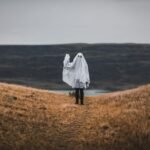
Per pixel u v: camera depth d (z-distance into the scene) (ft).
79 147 72.54
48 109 91.45
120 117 84.38
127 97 101.45
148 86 108.47
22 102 92.79
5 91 101.30
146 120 81.66
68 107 94.68
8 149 69.05
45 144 72.38
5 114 81.46
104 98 107.45
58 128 80.12
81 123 83.20
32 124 79.92
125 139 74.69
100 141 74.38
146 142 73.61
